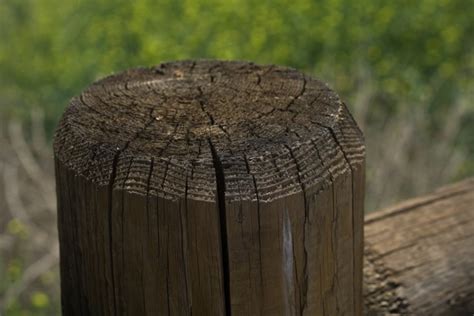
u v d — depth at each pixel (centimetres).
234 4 643
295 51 616
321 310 185
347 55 626
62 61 652
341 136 180
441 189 275
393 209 263
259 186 166
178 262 171
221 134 174
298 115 182
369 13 635
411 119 566
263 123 178
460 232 256
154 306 177
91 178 173
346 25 624
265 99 190
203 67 211
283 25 630
